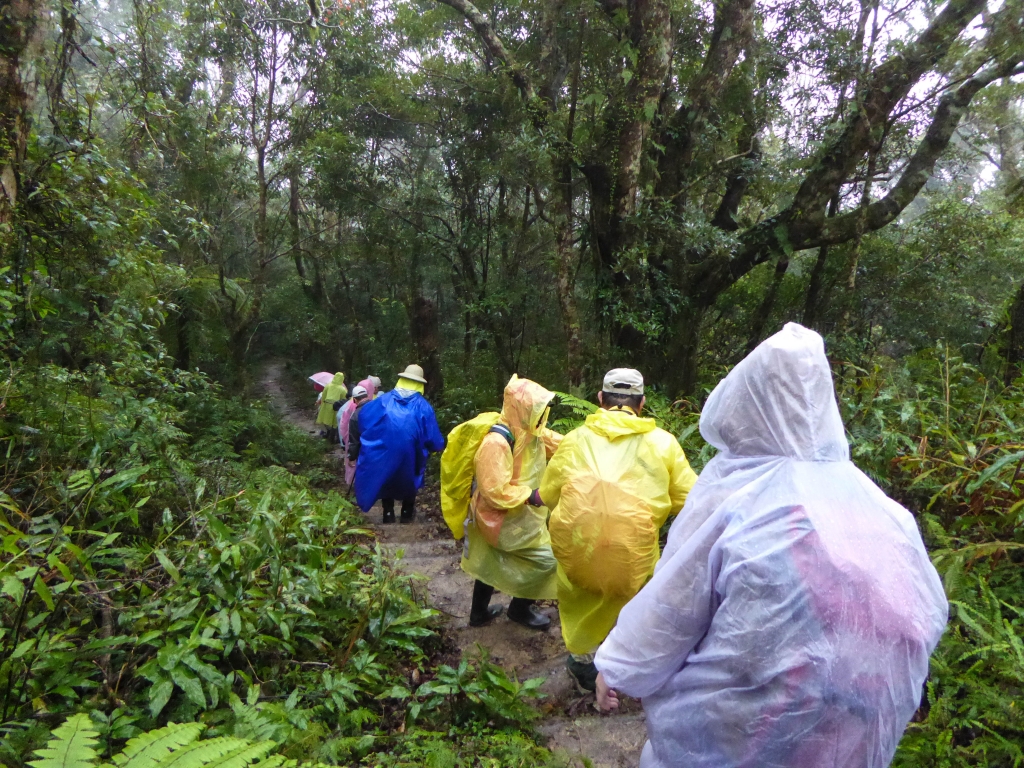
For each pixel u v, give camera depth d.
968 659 2.63
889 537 1.44
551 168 8.67
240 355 13.15
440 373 12.02
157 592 3.18
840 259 10.79
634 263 8.38
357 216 14.39
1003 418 4.05
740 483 1.57
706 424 1.72
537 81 8.97
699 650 1.58
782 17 9.38
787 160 10.16
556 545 2.98
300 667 3.15
